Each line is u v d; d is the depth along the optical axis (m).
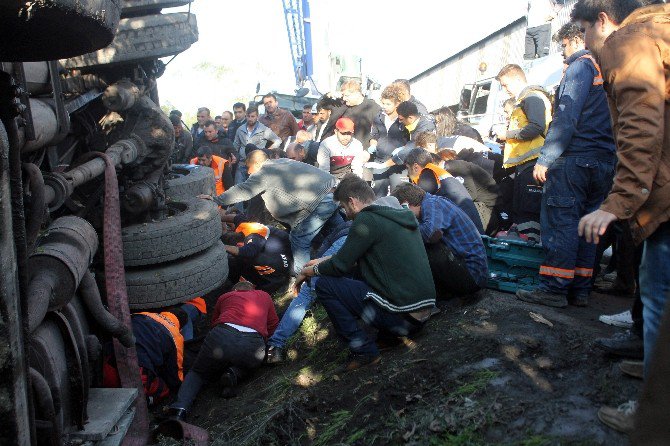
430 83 17.59
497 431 2.70
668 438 1.12
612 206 2.22
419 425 2.90
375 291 3.76
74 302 3.39
